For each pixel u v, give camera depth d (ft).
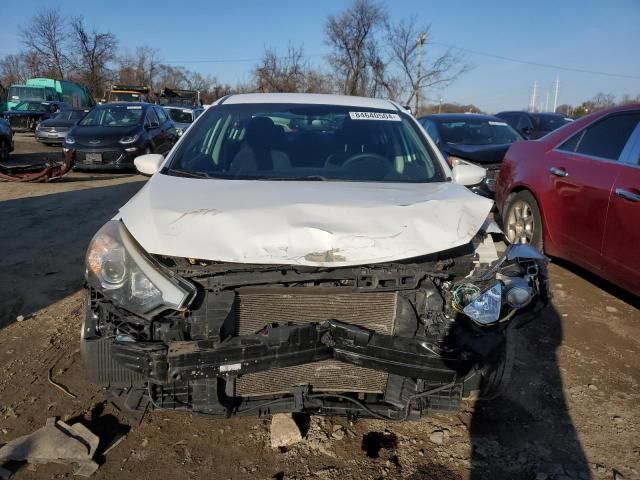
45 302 14.19
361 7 129.70
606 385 11.02
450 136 28.55
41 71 167.02
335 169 10.55
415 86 128.77
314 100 12.88
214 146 11.04
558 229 15.81
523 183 17.71
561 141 16.80
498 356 8.43
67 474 8.18
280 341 7.49
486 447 9.07
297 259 7.28
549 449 9.07
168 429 9.27
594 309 14.73
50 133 56.44
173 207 8.01
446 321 7.90
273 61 126.82
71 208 26.48
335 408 8.29
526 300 7.87
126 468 8.36
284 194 8.76
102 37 161.07
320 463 8.57
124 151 38.24
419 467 8.56
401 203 8.41
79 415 9.51
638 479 8.43
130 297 7.44
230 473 8.32
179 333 7.52
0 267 16.89
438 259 8.09
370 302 8.00
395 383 8.32
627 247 12.96
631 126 14.16
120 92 84.69
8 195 29.96
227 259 7.25
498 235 9.02
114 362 8.11
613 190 13.55
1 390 10.14
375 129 11.82
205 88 184.34
